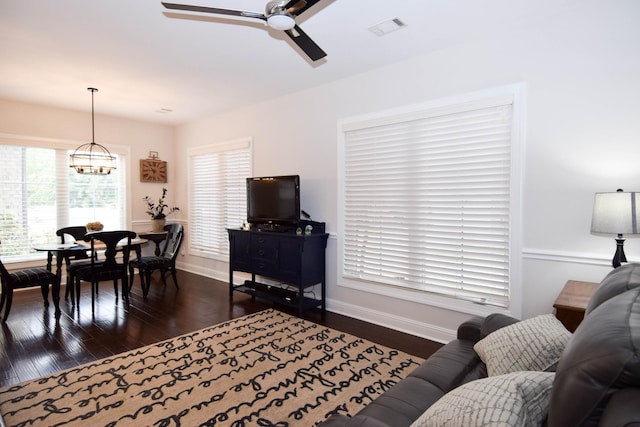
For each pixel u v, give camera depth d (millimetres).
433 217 3311
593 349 774
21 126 4941
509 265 2869
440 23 2695
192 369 2715
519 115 2760
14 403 2271
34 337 3348
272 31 2822
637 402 655
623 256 2152
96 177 5707
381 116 3602
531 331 1559
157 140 6355
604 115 2436
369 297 3805
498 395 982
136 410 2199
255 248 4371
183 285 5359
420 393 1508
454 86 3098
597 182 2477
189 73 3795
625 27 2352
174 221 6582
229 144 5391
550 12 2562
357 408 2225
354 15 2572
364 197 3820
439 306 3279
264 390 2426
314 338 3318
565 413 775
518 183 2781
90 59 3408
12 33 2871
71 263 4879
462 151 3105
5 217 4891
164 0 2385
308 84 4137
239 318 3883
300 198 4387
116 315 3980
